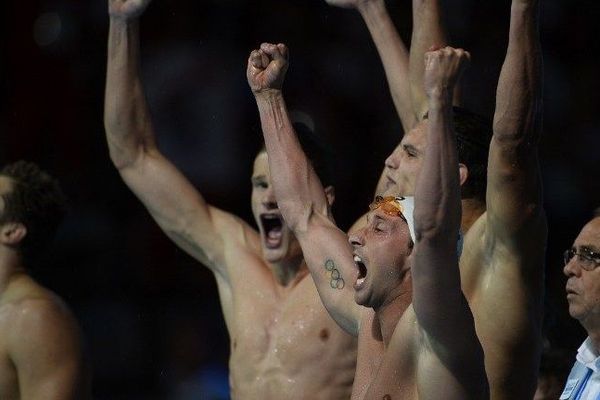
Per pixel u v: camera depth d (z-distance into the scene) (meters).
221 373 28.16
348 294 14.13
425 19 16.67
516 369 13.02
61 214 18.50
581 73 28.59
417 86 16.62
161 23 30.36
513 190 12.41
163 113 29.69
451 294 11.05
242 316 17.28
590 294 12.78
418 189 11.04
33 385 17.19
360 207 28.55
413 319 11.79
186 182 18.14
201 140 29.58
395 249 12.32
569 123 28.17
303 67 29.53
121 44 17.98
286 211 14.79
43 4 31.95
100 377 28.64
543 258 12.91
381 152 28.89
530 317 12.91
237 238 17.91
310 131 17.25
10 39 31.83
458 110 14.19
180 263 29.58
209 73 29.98
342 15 29.80
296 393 16.45
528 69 12.21
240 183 29.56
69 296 29.48
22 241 18.02
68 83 31.77
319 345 16.47
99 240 30.09
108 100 18.05
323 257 14.42
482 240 13.03
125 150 18.03
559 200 27.39
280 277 17.33
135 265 29.75
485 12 28.23
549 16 28.73
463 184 13.80
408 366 11.75
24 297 17.53
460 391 11.20
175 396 28.17
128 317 29.22
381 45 17.50
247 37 30.25
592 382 12.88
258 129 29.81
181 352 28.53
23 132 31.48
